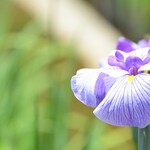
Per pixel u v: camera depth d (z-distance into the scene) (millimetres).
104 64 1182
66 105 1684
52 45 2129
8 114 1762
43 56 2109
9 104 1774
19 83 1896
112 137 1971
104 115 1043
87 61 2135
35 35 2229
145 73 1072
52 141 1650
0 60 1979
